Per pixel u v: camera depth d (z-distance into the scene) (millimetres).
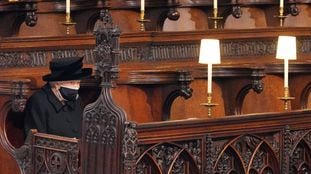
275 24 10344
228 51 9281
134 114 8086
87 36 7965
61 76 7090
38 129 7004
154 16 9164
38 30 8477
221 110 8938
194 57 8938
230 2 9680
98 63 6137
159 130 6133
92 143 6164
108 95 6070
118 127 5992
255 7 10297
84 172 6219
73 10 8680
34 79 7523
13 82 6855
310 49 10109
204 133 6430
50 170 6547
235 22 10086
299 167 7129
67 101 7156
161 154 6219
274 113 6871
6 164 7051
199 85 8812
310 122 7164
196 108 8812
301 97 9469
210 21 9781
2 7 7730
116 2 8969
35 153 6680
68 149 6387
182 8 9594
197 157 6418
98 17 8641
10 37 7633
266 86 9367
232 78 8820
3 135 7078
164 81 7988
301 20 10695
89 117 6188
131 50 8391
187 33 8836
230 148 6621
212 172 6473
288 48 8320
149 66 8500
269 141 6914
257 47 9570
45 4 8508
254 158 6789
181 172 6363
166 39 8641
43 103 7066
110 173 6039
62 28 8664
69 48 7844
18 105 6859
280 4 9984
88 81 7754
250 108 9250
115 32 6074
